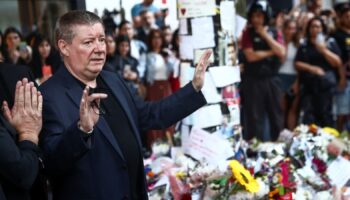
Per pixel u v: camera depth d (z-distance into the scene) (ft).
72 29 14.17
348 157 21.44
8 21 38.91
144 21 38.11
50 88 14.44
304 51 38.81
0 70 14.73
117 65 32.37
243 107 35.45
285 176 18.94
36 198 14.23
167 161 20.61
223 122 20.12
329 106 38.73
